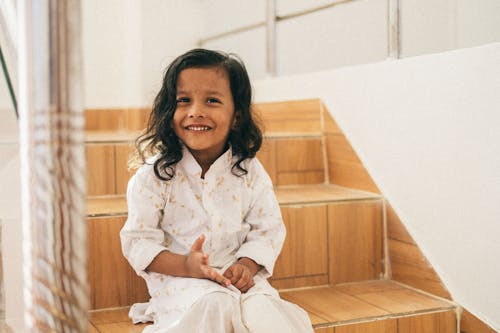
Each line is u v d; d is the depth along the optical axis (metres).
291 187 1.98
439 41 1.66
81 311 0.65
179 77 1.29
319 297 1.56
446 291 1.51
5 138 0.96
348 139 1.91
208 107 1.28
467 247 1.43
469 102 1.39
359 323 1.37
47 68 0.64
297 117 2.21
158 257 1.25
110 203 1.63
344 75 1.92
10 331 0.84
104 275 1.44
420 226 1.59
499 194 1.32
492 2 1.50
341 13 2.18
